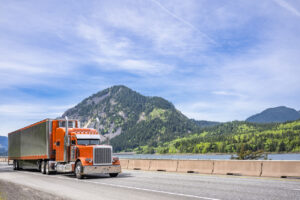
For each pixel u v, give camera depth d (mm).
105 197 10359
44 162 24297
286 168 16156
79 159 18750
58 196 10773
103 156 18656
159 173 22125
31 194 11523
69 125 22625
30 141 27656
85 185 14633
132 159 29312
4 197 10797
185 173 21531
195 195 10445
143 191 11758
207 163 20859
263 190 11539
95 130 21609
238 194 10602
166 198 9852
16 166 32625
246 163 18250
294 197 9789
